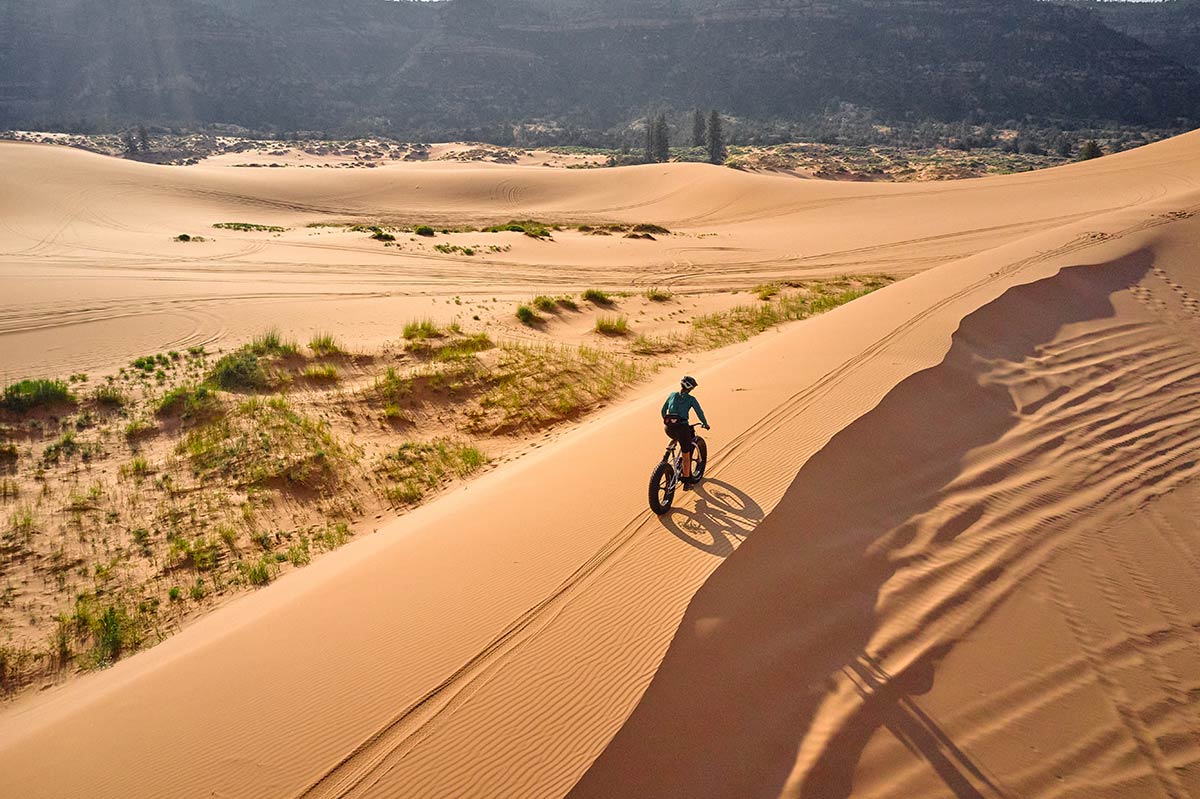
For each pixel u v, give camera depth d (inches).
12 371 641.6
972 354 522.6
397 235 1845.5
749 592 250.5
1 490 442.9
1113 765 215.0
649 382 695.7
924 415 419.2
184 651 261.6
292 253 1513.3
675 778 182.2
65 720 221.6
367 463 510.6
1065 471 388.8
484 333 810.2
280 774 181.8
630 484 334.0
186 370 663.8
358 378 666.8
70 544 399.2
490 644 223.9
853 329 585.0
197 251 1494.8
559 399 632.4
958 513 335.6
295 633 246.1
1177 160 2316.7
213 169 3319.4
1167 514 357.1
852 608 260.8
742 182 3029.0
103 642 323.3
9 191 2213.3
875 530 309.3
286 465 488.4
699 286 1290.6
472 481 492.4
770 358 534.9
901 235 1793.8
